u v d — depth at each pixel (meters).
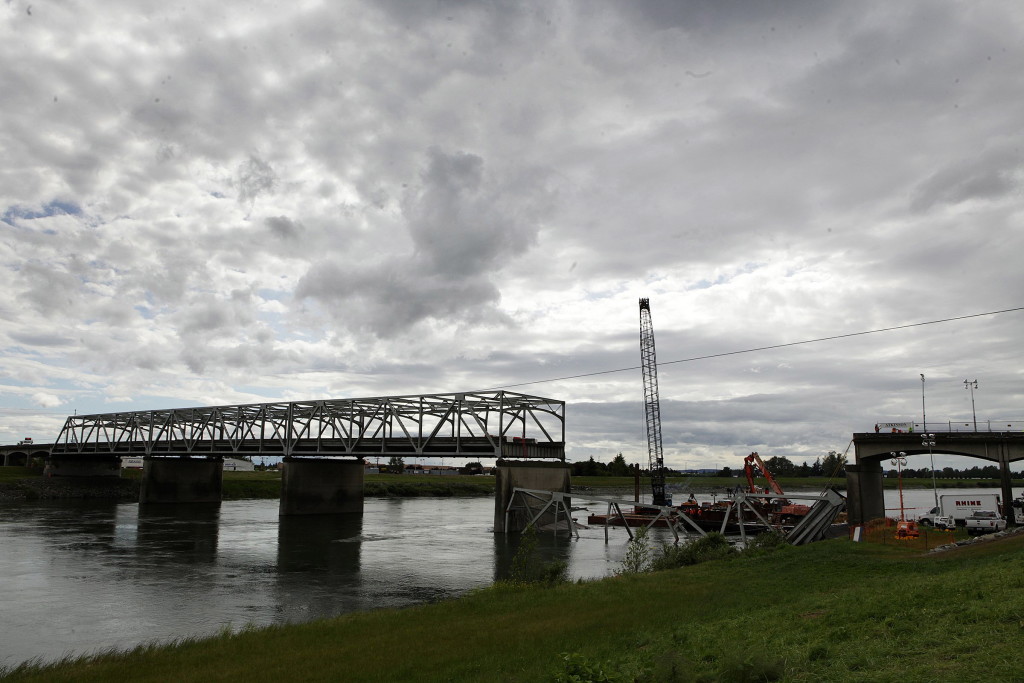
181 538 77.00
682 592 29.58
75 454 155.62
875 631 15.55
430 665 19.59
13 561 59.16
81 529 84.44
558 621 24.73
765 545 45.16
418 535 83.56
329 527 91.75
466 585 48.66
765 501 88.12
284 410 118.94
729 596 27.45
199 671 20.95
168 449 139.88
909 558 34.34
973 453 73.44
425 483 198.62
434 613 28.75
